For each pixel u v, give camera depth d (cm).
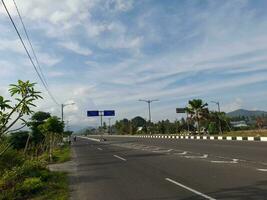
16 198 1249
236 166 1736
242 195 1050
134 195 1167
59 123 3634
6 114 814
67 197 1217
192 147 3403
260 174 1435
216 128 7962
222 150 2809
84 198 1181
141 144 4659
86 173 1881
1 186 1371
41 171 1819
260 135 4762
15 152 2112
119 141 6581
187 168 1766
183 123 11262
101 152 3594
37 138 4250
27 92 831
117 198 1138
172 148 3425
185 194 1124
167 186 1288
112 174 1750
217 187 1202
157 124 12488
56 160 2969
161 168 1834
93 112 9625
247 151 2566
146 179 1494
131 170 1850
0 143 938
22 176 1616
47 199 1212
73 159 2950
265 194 1047
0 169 1731
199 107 8019
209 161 2039
